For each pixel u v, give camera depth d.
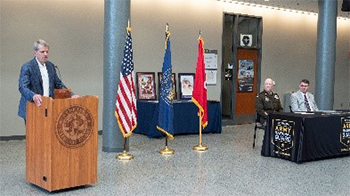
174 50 10.66
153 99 10.17
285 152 7.04
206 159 7.02
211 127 9.97
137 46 10.03
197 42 11.07
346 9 9.80
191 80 10.88
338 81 15.38
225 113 11.88
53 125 4.81
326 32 10.45
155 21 10.30
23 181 5.47
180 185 5.39
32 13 8.69
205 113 8.10
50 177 4.84
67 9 9.10
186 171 6.15
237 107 11.98
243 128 11.06
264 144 7.33
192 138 9.20
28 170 5.24
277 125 7.18
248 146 8.31
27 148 5.21
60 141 4.89
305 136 6.86
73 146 5.01
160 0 10.38
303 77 13.66
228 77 11.80
